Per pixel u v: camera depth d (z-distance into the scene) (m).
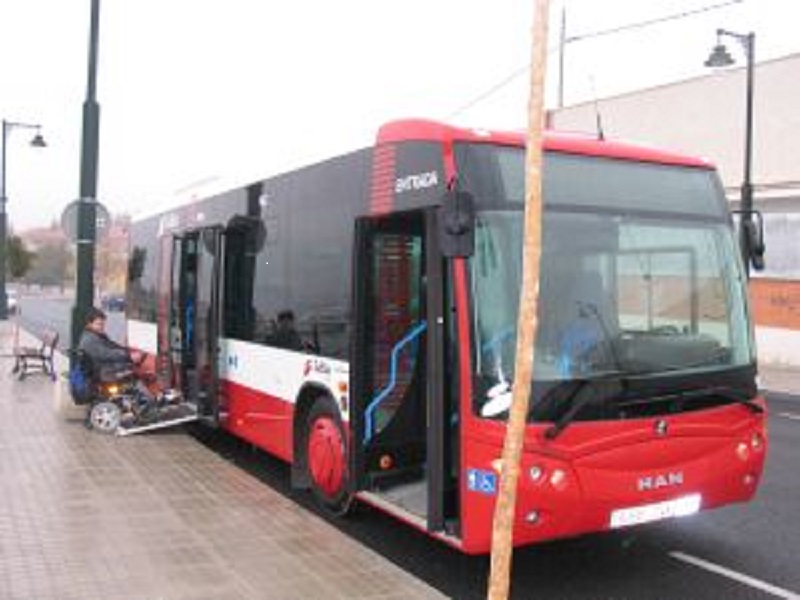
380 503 7.86
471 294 6.72
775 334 28.67
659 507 6.91
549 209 7.05
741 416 7.37
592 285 7.02
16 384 19.09
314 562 6.98
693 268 7.54
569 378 6.68
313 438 9.19
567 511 6.57
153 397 13.33
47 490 9.17
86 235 15.02
